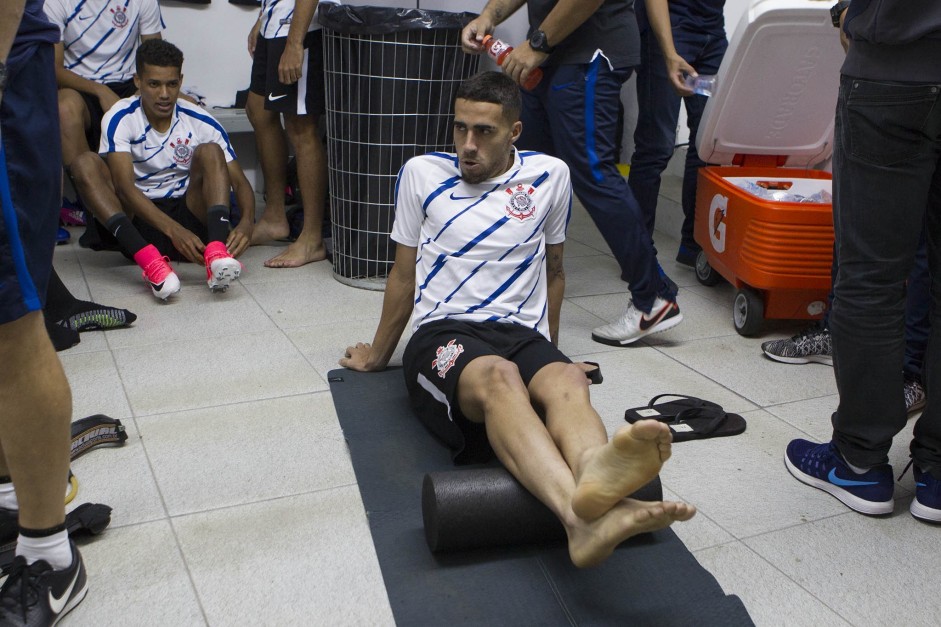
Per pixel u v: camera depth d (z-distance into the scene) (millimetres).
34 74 1364
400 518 1788
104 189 3062
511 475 1670
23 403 1348
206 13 4324
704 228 3225
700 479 2023
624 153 4723
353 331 2820
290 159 4168
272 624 1486
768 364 2715
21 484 1413
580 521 1415
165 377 2426
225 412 2230
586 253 3869
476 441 1955
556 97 2643
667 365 2678
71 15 3705
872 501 1894
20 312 1297
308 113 3324
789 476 2055
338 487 1911
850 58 1763
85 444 1970
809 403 2445
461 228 2074
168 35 4285
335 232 3316
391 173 3158
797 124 3107
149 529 1737
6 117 1316
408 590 1569
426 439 2109
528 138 2906
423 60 3035
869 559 1748
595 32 2568
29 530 1449
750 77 2896
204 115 3422
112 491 1863
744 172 3262
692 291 3402
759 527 1843
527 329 2045
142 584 1574
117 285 3189
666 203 4172
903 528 1870
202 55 4387
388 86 3031
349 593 1571
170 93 3219
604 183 2650
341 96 3102
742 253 2867
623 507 1347
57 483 1433
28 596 1418
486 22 2686
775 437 2238
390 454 2033
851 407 1870
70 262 3439
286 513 1809
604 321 3043
